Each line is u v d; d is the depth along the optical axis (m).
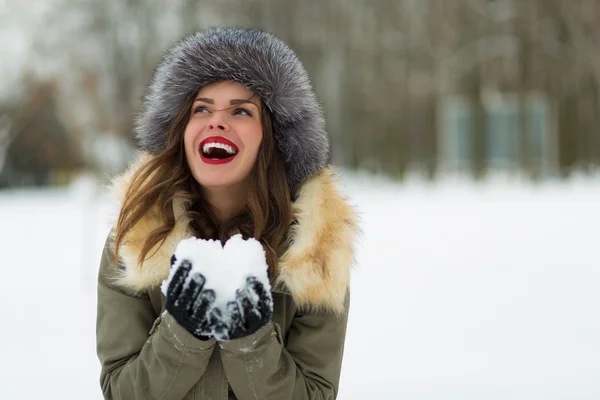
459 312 5.99
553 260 8.50
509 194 18.80
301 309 2.05
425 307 6.21
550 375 4.28
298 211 2.06
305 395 1.96
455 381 4.20
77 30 20.92
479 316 5.84
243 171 2.08
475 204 16.11
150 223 2.02
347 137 28.34
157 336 1.82
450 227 11.95
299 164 2.16
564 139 24.81
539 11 24.52
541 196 17.78
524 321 5.64
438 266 8.27
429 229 11.72
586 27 24.11
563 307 6.10
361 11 27.02
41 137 20.00
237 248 1.73
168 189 2.06
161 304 2.03
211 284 1.69
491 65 25.84
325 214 2.04
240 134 2.06
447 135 26.88
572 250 9.20
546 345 4.95
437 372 4.39
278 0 25.58
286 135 2.16
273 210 2.13
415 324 5.62
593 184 21.84
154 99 2.21
